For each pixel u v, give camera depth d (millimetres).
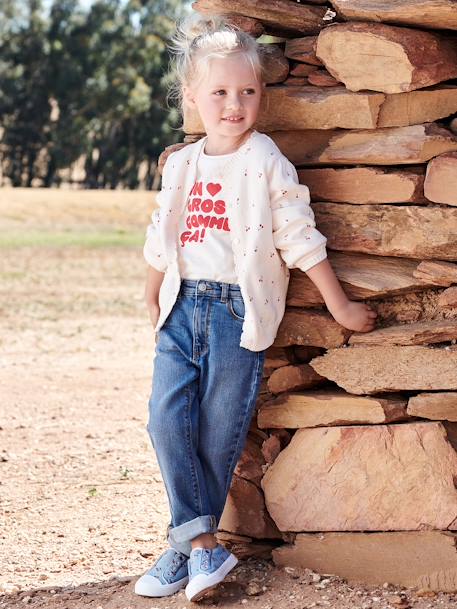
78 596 3467
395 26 3363
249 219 3320
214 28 3441
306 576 3436
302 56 3525
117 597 3430
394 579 3350
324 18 3594
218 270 3334
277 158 3320
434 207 3342
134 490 4977
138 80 51531
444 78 3354
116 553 3998
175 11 53375
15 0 52812
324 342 3488
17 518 4520
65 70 52094
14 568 3822
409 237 3365
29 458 5699
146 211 28641
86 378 8352
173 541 3439
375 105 3367
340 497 3418
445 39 3396
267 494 3555
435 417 3371
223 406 3369
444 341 3369
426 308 3465
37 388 7895
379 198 3400
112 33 52531
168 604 3316
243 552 3615
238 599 3309
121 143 54250
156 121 53156
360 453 3414
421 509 3318
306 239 3291
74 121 52188
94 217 27562
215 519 3391
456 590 3268
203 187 3387
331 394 3512
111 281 16562
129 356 9633
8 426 6551
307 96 3475
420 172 3398
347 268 3477
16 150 54594
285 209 3299
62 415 6887
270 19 3557
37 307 13383
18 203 27922
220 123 3328
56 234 24109
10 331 11258
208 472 3443
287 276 3443
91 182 54875
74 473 5352
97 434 6297
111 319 12352
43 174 55969
